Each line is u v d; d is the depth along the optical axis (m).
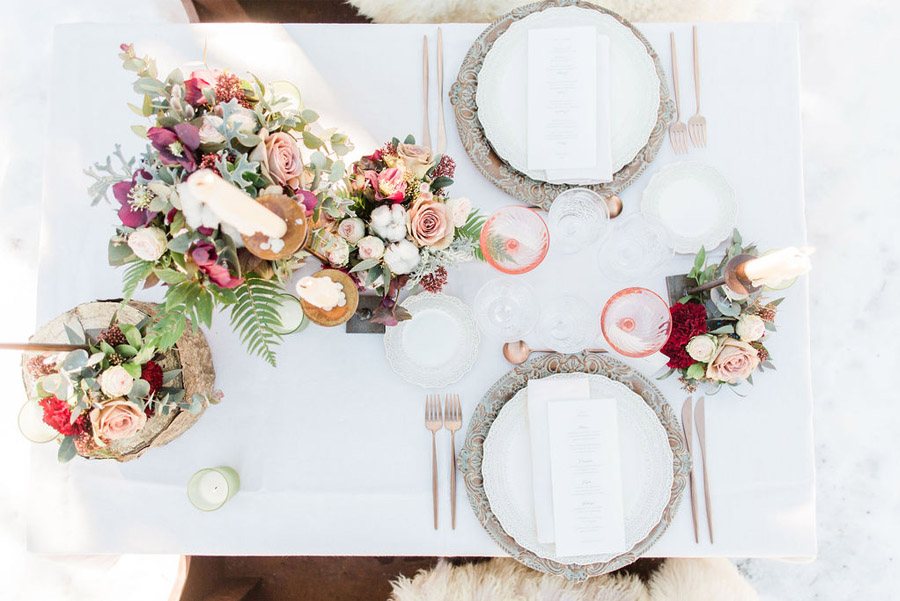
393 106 1.34
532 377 1.25
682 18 1.70
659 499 1.23
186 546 1.28
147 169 0.93
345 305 1.10
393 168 1.01
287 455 1.29
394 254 1.05
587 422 1.23
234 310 0.99
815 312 2.21
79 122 1.32
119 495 1.28
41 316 1.30
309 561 2.01
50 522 1.27
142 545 1.28
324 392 1.30
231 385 1.30
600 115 1.28
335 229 1.07
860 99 2.25
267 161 0.94
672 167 1.32
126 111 1.33
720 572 1.63
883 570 2.14
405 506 1.29
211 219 0.87
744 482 1.29
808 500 1.29
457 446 1.29
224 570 1.87
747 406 1.30
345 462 1.29
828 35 2.27
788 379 1.30
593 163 1.27
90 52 1.33
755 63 1.34
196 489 1.22
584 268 1.30
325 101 1.34
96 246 1.31
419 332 1.27
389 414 1.30
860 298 2.21
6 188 2.23
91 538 1.28
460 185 1.33
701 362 1.20
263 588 1.98
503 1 1.67
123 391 1.00
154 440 1.17
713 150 1.33
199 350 1.22
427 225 1.04
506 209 1.17
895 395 2.18
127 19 2.24
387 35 1.34
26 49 2.26
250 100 1.02
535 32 1.29
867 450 2.17
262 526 1.28
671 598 1.60
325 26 1.34
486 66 1.29
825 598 2.14
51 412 0.98
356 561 2.01
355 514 1.29
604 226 1.24
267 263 0.98
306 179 1.02
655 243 1.26
